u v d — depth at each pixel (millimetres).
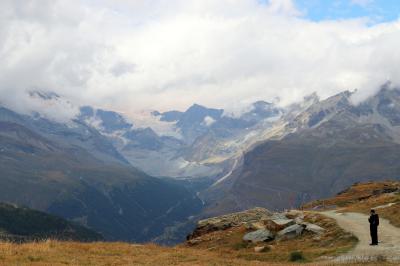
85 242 49500
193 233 78312
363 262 35688
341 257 40375
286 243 54844
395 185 115562
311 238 53781
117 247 46344
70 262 34188
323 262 38719
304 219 67125
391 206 72750
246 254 50094
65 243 45781
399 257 37062
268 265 38844
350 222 59875
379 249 41969
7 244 40125
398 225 56531
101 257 38500
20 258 33938
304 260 42375
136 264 35688
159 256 42031
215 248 59688
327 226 58469
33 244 42188
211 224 77750
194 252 48938
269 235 58844
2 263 31562
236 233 65750
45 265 31891
